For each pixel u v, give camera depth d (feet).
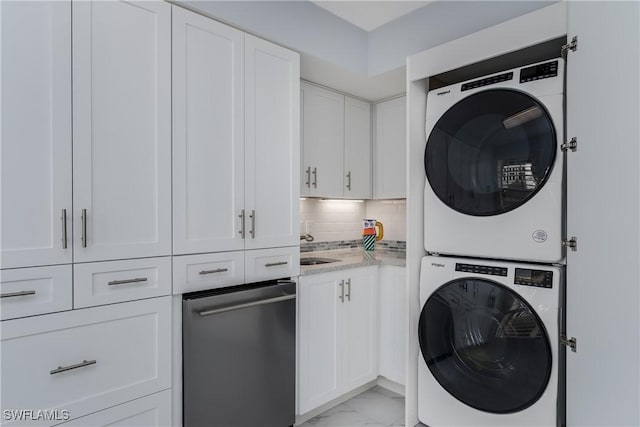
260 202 6.11
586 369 3.82
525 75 5.23
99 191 4.44
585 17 3.78
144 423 4.84
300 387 6.72
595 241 3.55
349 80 8.18
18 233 3.89
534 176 5.06
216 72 5.56
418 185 6.68
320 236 9.78
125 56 4.66
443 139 6.17
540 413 4.98
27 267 3.93
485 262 5.71
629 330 2.92
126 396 4.66
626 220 2.95
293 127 6.61
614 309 3.17
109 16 4.53
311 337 6.93
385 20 7.53
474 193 5.73
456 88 6.07
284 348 6.31
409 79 6.64
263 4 6.10
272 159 6.30
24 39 3.93
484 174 5.61
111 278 4.53
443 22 6.73
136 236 4.74
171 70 5.08
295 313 6.47
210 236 5.48
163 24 5.00
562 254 4.88
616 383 3.14
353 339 7.73
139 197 4.77
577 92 4.00
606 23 3.28
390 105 9.38
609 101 3.23
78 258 4.27
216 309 5.37
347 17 7.40
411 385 6.61
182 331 5.23
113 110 4.55
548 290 4.93
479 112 5.69
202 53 5.41
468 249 5.86
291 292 6.39
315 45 6.91
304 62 7.18
